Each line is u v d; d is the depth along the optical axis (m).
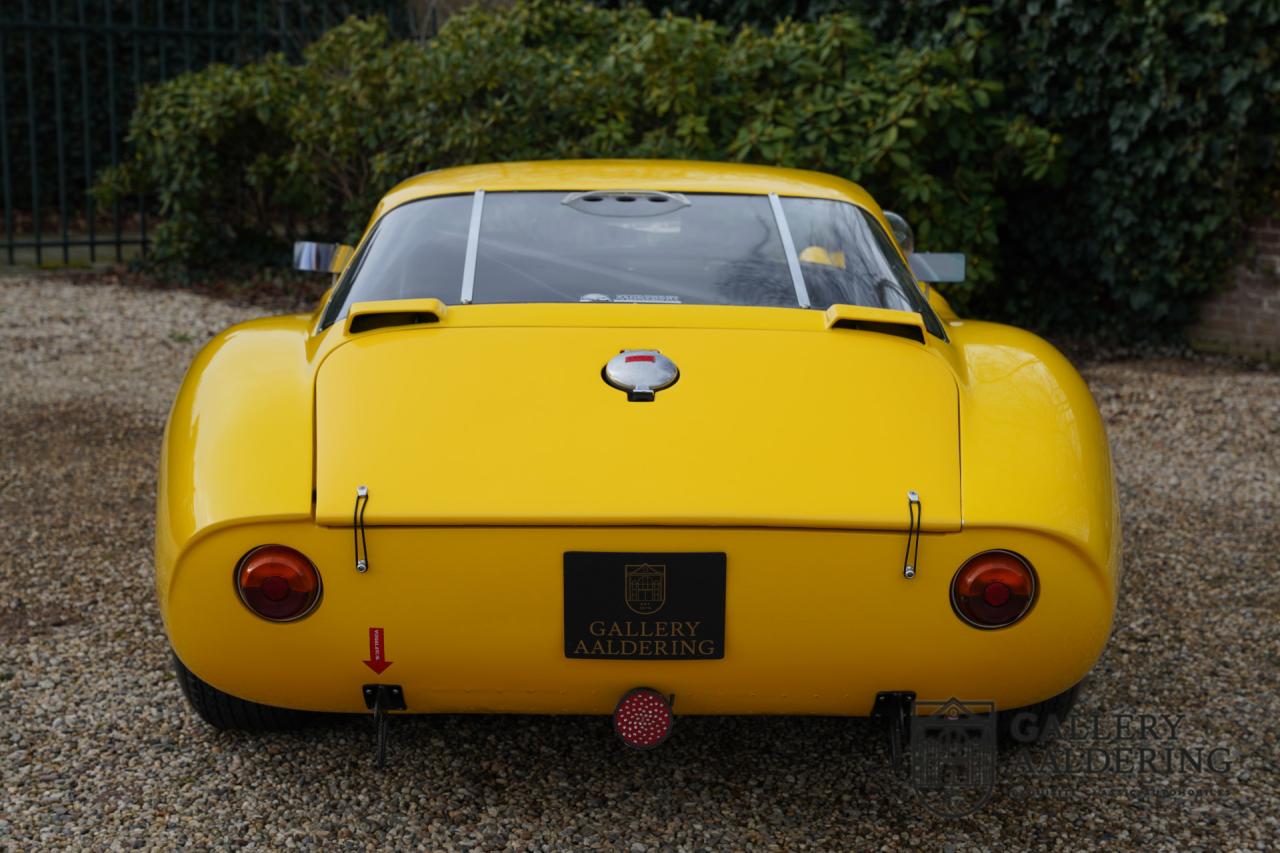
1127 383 7.20
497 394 2.26
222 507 2.14
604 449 2.17
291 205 10.24
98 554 4.12
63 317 8.52
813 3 8.86
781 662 2.20
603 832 2.46
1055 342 8.44
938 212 7.51
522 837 2.44
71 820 2.47
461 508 2.10
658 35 7.79
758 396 2.27
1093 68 7.69
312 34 12.39
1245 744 2.89
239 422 2.28
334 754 2.77
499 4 12.34
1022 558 2.14
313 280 10.20
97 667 3.23
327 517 2.10
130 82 13.05
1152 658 3.40
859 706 2.30
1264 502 4.98
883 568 2.13
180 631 2.25
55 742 2.81
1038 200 8.38
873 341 2.44
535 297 2.56
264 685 2.28
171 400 6.48
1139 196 7.87
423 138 8.31
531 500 2.11
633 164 3.29
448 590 2.14
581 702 2.29
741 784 2.67
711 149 7.63
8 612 3.60
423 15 12.84
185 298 9.47
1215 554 4.31
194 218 9.96
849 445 2.20
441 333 2.40
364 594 2.14
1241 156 7.62
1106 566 2.19
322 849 2.39
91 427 5.88
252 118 9.88
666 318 2.46
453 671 2.21
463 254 2.70
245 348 2.56
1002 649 2.19
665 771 2.72
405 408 2.25
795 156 7.38
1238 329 8.00
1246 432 6.12
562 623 2.15
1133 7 7.50
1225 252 7.90
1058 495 2.18
